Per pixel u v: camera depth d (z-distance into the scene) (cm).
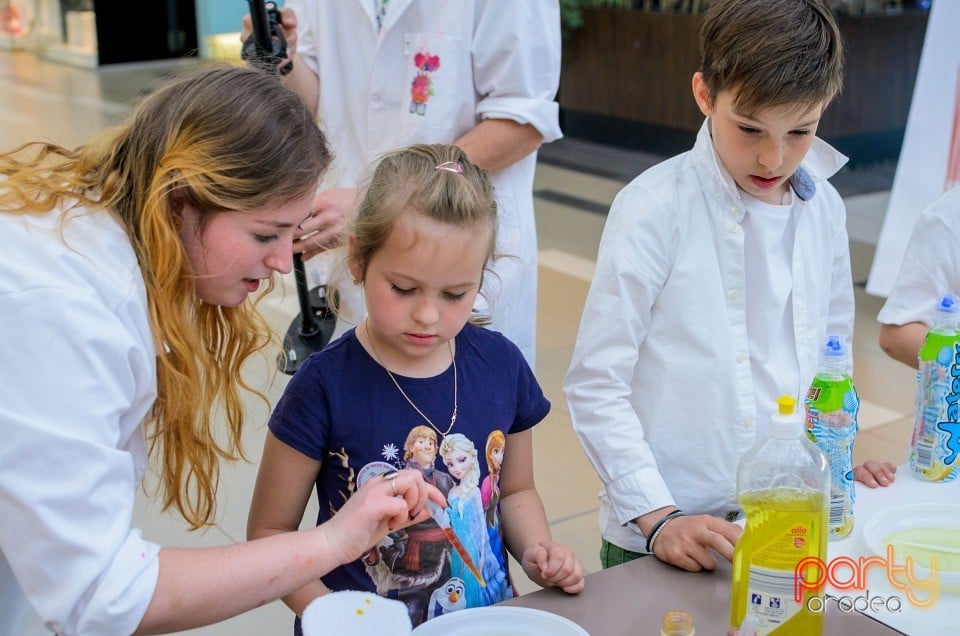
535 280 243
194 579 117
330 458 157
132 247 124
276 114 125
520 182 240
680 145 740
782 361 187
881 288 442
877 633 134
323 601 119
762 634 129
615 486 171
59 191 122
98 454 112
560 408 382
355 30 234
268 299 448
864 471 178
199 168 120
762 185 174
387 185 148
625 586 147
